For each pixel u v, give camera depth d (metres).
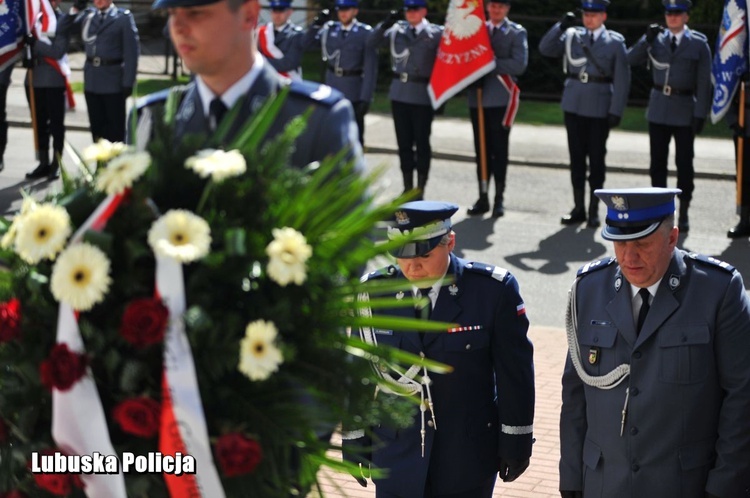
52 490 2.84
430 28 15.16
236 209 2.89
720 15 21.83
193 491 2.81
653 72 14.10
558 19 21.91
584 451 5.05
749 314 4.76
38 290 2.85
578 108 14.04
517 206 15.17
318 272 2.92
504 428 5.14
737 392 4.70
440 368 3.06
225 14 3.22
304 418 2.87
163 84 22.50
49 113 16.06
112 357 2.78
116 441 2.87
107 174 2.86
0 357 2.91
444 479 5.15
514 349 5.11
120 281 2.81
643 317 4.87
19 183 15.80
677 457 4.77
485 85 14.54
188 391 2.75
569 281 11.77
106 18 16.17
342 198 2.94
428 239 4.91
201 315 2.75
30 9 15.78
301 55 16.47
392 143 18.59
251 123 3.12
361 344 3.03
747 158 13.38
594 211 14.10
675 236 4.83
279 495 2.92
